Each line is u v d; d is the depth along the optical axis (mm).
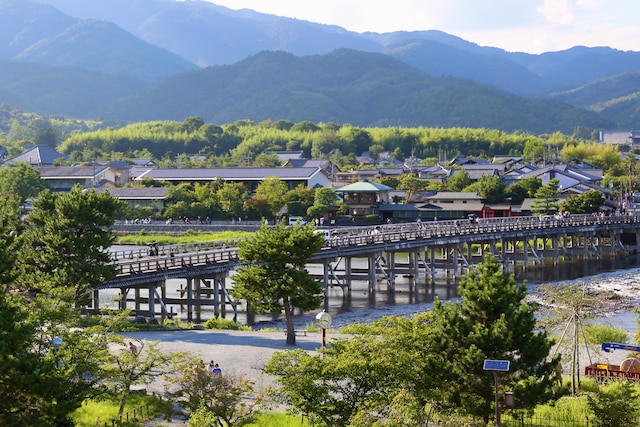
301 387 30609
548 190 135750
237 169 159500
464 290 32406
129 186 156000
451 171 181375
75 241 53438
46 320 32875
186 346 49688
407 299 78188
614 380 41875
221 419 32688
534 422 34469
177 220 139500
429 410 32156
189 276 66062
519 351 31266
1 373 25594
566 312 47125
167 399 37062
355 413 29719
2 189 142625
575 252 110250
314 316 68812
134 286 63250
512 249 111562
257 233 53094
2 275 27844
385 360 29969
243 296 52344
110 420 34156
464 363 30938
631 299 75312
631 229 119312
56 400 27203
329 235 86438
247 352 48094
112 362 35188
